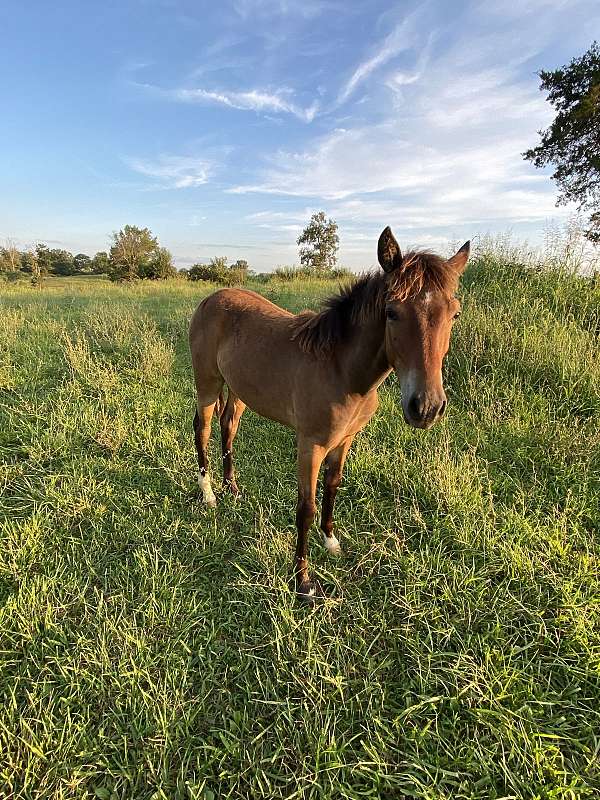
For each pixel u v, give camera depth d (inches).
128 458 147.6
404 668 83.2
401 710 75.2
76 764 67.6
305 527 100.7
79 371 204.8
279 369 103.4
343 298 92.1
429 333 72.8
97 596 96.4
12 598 91.1
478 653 84.3
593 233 306.0
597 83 573.6
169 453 150.6
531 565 98.8
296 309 321.7
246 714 74.4
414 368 73.4
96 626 87.4
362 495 129.5
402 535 115.2
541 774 64.8
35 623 87.0
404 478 130.4
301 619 91.9
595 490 125.3
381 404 174.6
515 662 81.7
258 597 97.9
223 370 122.6
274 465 149.3
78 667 80.7
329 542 112.6
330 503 111.5
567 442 140.6
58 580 98.8
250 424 179.0
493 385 174.9
